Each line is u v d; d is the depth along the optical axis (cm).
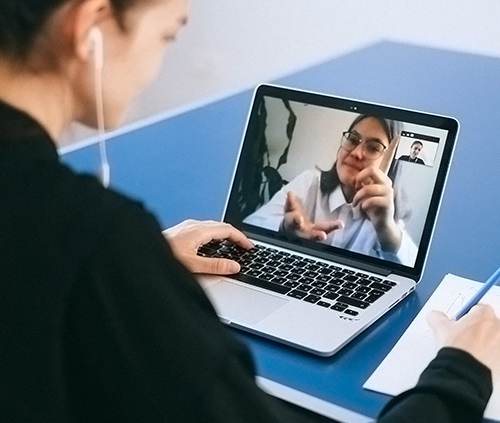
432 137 96
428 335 85
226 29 262
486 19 222
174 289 51
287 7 250
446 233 108
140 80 58
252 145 108
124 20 53
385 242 98
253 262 99
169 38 58
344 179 101
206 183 123
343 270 97
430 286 96
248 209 108
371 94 158
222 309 88
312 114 104
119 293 49
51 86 54
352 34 244
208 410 50
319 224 102
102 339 48
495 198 118
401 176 97
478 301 88
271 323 86
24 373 49
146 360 49
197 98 274
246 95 161
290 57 256
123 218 50
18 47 51
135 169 128
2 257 49
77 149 129
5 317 49
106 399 49
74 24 51
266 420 53
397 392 76
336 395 77
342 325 86
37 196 50
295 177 104
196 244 99
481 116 146
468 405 69
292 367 81
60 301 48
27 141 51
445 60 177
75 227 49
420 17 231
